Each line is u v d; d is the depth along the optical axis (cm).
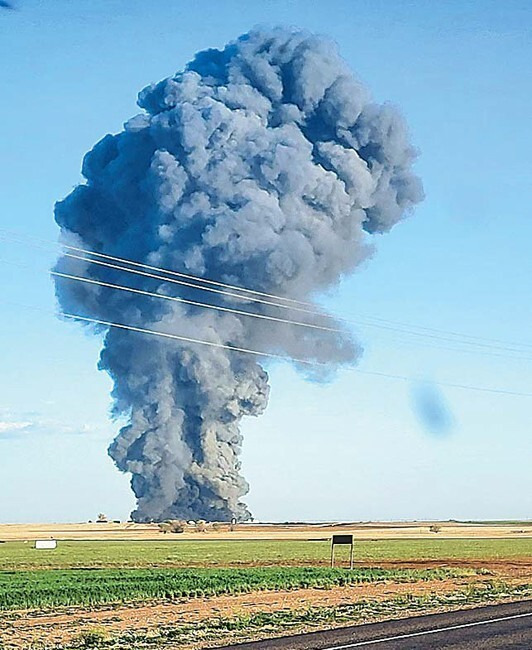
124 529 16488
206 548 9969
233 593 4316
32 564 7325
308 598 3953
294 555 8406
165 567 6775
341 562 7344
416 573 5544
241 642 2509
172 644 2497
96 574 5728
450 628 2775
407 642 2458
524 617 3091
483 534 15112
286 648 2353
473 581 4959
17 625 3080
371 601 3753
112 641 2558
